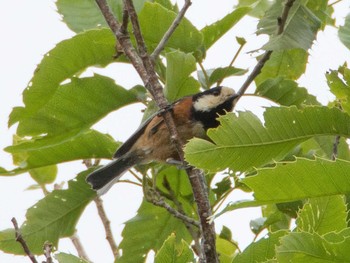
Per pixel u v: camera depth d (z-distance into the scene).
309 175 4.84
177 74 8.31
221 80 8.99
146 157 9.88
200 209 6.12
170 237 6.25
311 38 8.02
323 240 4.71
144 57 6.74
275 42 7.82
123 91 8.85
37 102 8.60
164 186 8.92
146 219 9.21
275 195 4.93
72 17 9.48
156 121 9.71
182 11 7.20
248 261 6.38
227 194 8.23
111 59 8.72
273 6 8.51
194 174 6.29
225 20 8.77
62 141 8.98
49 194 9.23
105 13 6.97
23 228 9.09
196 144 5.32
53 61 8.47
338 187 4.88
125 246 9.25
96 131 9.02
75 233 9.50
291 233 4.80
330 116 5.48
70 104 8.87
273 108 5.43
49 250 6.40
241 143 5.38
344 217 5.95
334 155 7.32
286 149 5.52
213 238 6.04
